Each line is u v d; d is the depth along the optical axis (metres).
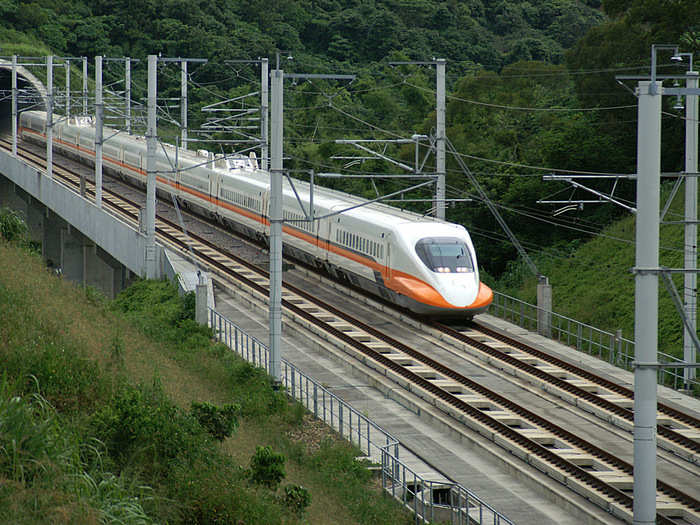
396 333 59.41
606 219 87.31
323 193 80.31
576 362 54.88
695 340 28.86
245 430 39.25
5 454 23.22
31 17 195.25
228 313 64.38
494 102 101.88
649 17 86.69
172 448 28.48
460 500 33.56
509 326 64.19
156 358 46.75
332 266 72.00
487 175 94.94
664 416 45.09
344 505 32.97
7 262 55.88
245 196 89.06
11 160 114.00
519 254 90.81
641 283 28.50
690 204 50.31
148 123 70.69
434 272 59.34
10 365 31.20
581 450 39.66
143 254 73.94
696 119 50.03
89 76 189.75
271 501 28.97
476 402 45.59
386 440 41.19
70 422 28.59
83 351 37.31
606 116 90.44
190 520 26.03
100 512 22.34
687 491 35.97
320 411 45.09
